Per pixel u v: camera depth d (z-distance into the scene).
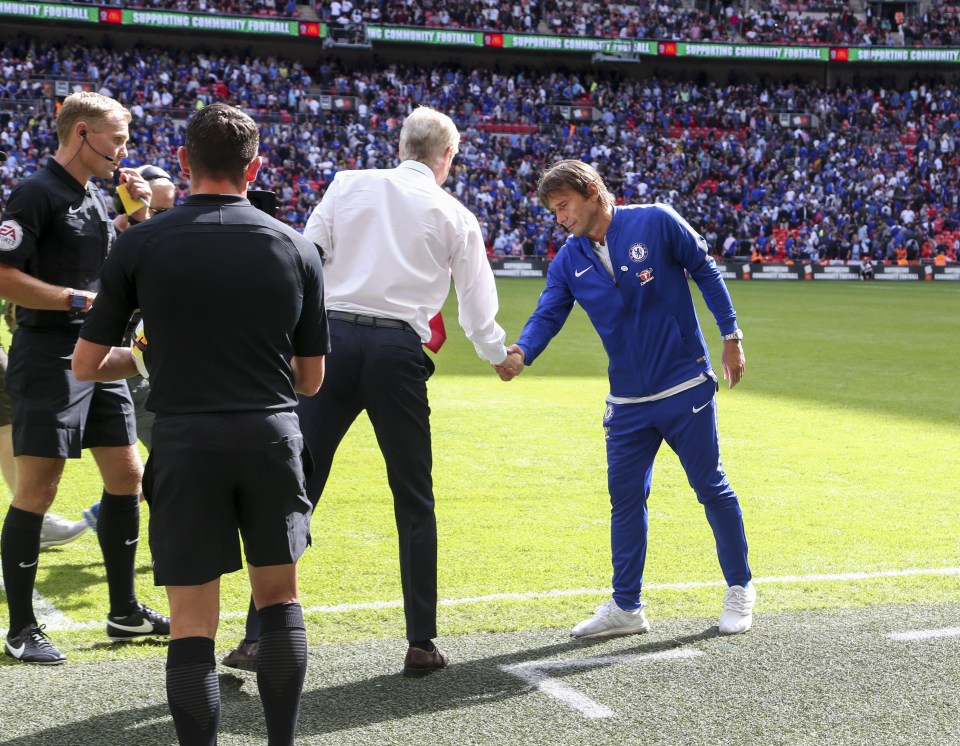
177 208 2.61
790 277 34.72
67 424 3.63
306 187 33.94
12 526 3.61
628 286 3.90
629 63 44.88
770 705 3.22
